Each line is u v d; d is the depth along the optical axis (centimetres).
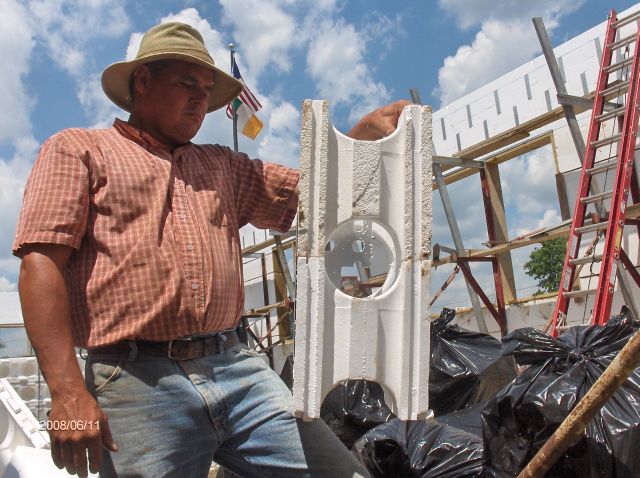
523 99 817
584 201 572
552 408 259
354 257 225
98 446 186
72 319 206
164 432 203
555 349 287
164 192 213
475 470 304
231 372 217
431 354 425
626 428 246
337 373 194
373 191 198
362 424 386
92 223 206
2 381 406
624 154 546
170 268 205
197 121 236
